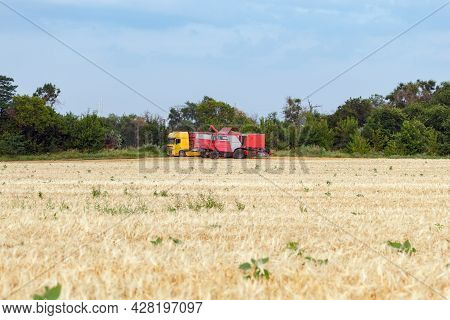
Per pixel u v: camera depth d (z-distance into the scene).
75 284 8.85
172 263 10.23
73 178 43.00
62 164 67.56
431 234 15.51
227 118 107.81
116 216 18.44
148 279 8.92
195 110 109.50
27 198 26.72
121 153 86.31
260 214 19.78
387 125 99.19
